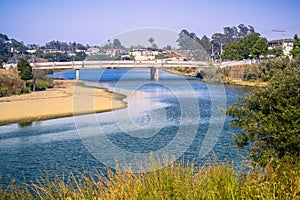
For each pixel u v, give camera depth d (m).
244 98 8.48
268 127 7.06
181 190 3.65
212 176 3.96
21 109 24.11
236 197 3.55
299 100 7.17
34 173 9.77
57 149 13.27
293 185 3.82
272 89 7.64
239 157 7.62
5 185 4.56
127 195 3.59
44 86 36.41
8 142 15.26
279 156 6.84
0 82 33.06
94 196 3.79
